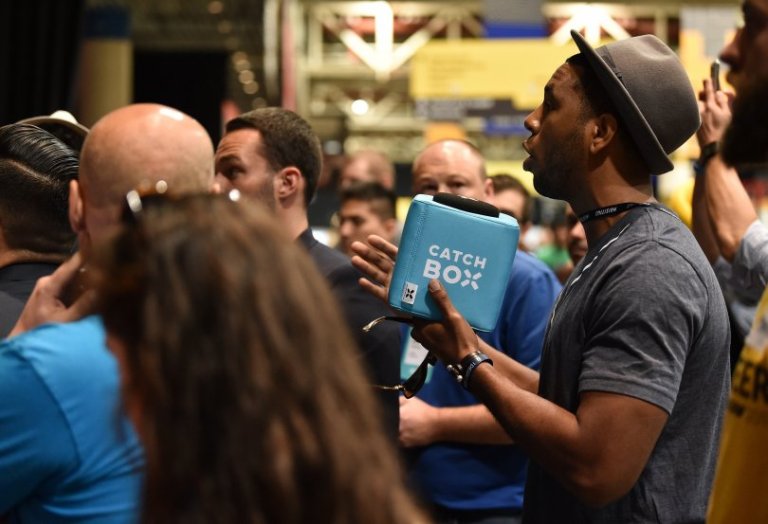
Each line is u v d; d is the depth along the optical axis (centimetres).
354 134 2388
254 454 107
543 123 252
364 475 111
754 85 186
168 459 109
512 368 299
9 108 825
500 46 1085
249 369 108
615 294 225
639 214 238
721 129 298
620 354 220
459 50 1087
